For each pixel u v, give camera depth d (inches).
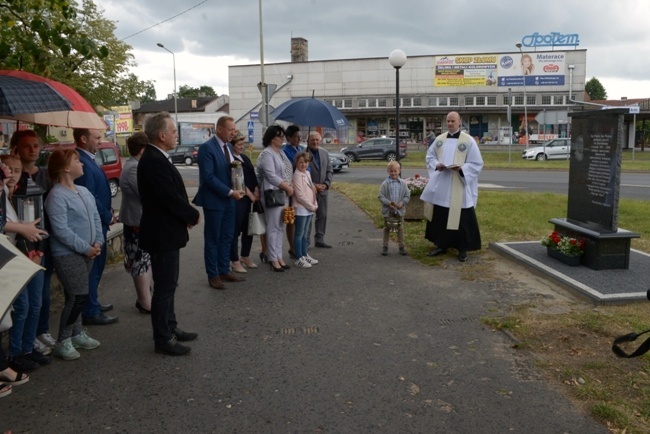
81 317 200.7
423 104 1899.6
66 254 177.2
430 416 144.9
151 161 178.1
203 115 2269.9
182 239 183.8
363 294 250.4
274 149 282.5
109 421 143.6
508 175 924.6
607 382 159.6
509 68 1843.0
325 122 352.5
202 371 173.2
